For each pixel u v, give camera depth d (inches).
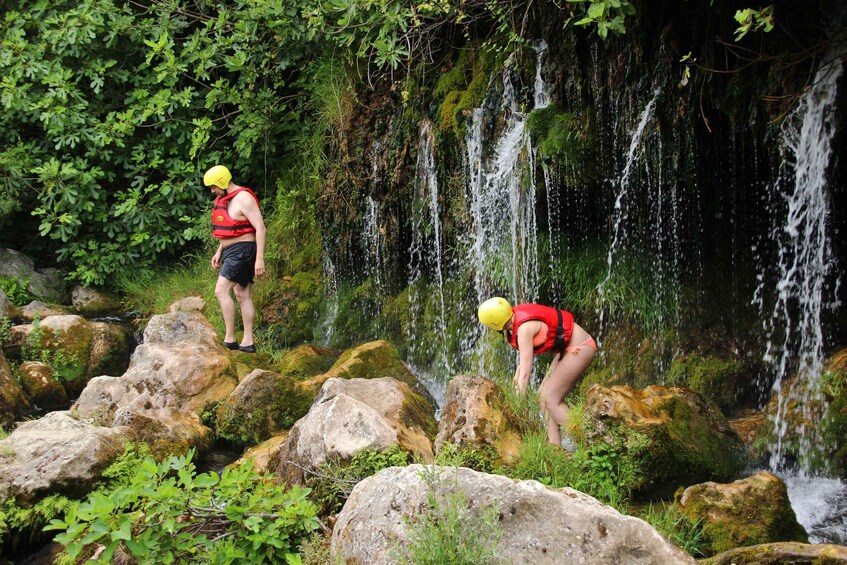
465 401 216.4
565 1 270.2
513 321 223.6
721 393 266.4
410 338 351.6
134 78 431.5
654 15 254.5
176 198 430.6
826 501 212.5
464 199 324.8
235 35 397.1
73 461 220.1
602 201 287.0
